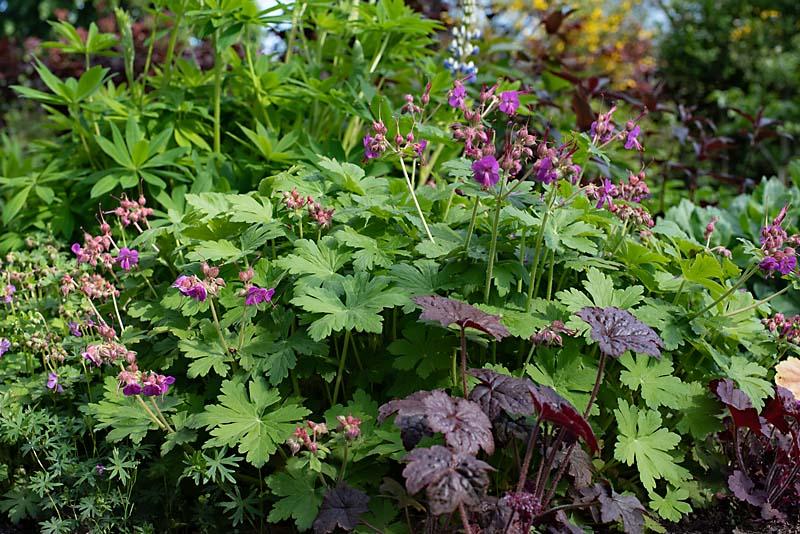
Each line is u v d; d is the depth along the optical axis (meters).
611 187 2.85
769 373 3.31
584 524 2.64
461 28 4.44
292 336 2.76
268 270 2.93
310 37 5.41
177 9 4.25
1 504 2.79
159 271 3.52
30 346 3.09
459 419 2.11
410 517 2.62
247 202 3.08
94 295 2.92
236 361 2.77
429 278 2.78
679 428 2.87
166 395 2.82
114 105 4.20
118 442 2.89
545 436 2.42
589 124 4.80
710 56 9.61
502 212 2.88
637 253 3.04
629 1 11.27
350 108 4.05
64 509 2.85
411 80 4.86
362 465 2.61
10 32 14.44
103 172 3.99
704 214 4.41
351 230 2.93
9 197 4.56
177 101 4.29
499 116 4.62
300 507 2.40
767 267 2.80
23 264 3.75
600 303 2.79
